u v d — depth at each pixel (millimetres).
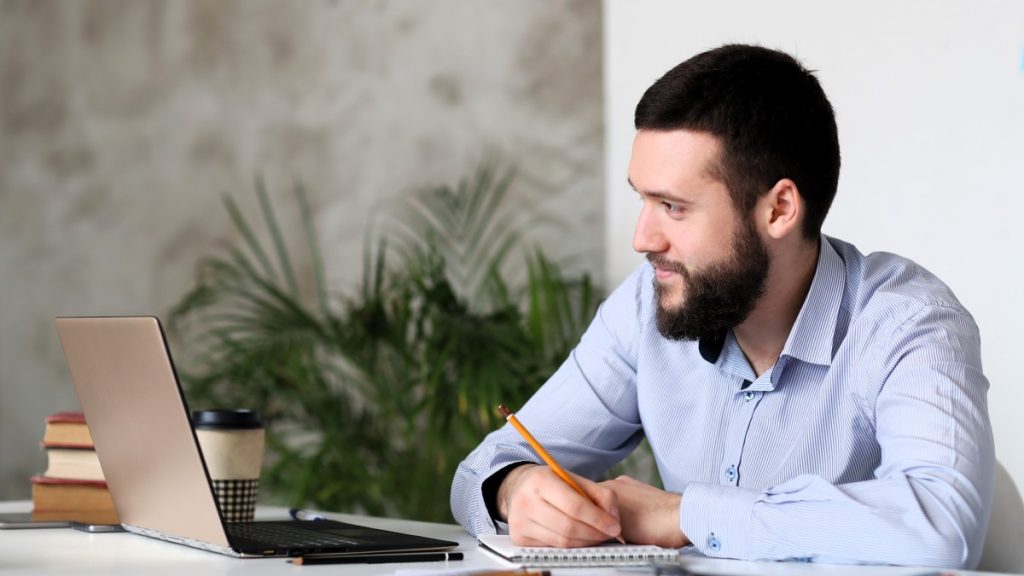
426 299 3344
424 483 3357
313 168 4465
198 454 1286
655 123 1528
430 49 4367
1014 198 2449
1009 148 2459
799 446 1625
